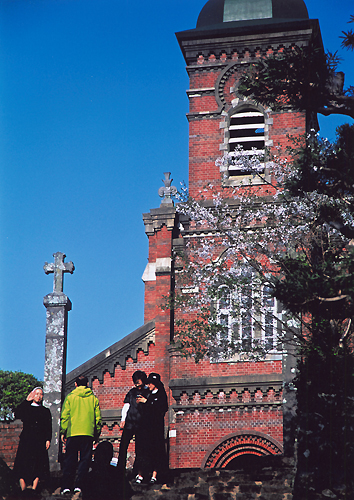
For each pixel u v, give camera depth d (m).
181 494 11.97
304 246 17.23
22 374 39.88
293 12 28.48
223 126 27.03
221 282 20.86
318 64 12.98
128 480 12.95
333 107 13.31
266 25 27.36
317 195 15.59
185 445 22.97
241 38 27.58
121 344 24.97
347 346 14.24
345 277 11.94
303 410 13.45
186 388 23.28
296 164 13.87
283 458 16.80
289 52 13.13
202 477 14.34
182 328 24.14
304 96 13.26
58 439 14.02
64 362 14.62
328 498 11.96
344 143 13.40
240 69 27.52
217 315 22.45
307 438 13.09
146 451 12.70
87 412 11.70
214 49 27.75
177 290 25.14
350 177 13.04
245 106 27.08
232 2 28.84
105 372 24.88
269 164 20.69
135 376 13.05
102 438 24.03
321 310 13.10
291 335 20.14
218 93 27.39
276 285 12.95
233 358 23.41
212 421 23.05
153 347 24.97
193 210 21.75
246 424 22.77
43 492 11.80
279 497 12.04
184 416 23.23
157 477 13.03
